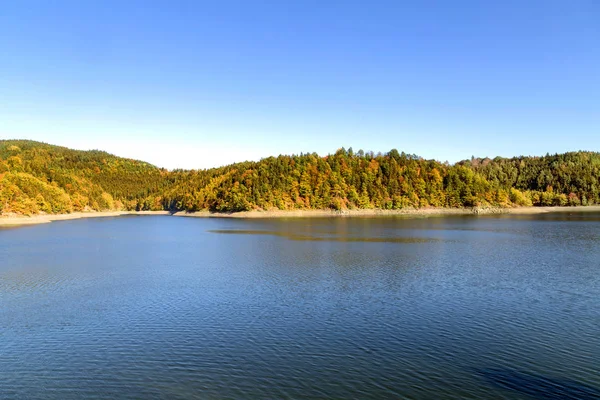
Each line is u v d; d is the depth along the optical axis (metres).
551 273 45.34
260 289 38.38
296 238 86.62
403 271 46.88
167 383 19.97
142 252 65.06
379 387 19.36
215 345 24.67
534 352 23.30
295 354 23.23
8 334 26.80
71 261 55.66
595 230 102.06
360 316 29.94
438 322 28.53
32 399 18.55
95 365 22.09
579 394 18.64
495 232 98.00
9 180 175.12
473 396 18.50
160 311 31.58
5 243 79.75
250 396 18.64
